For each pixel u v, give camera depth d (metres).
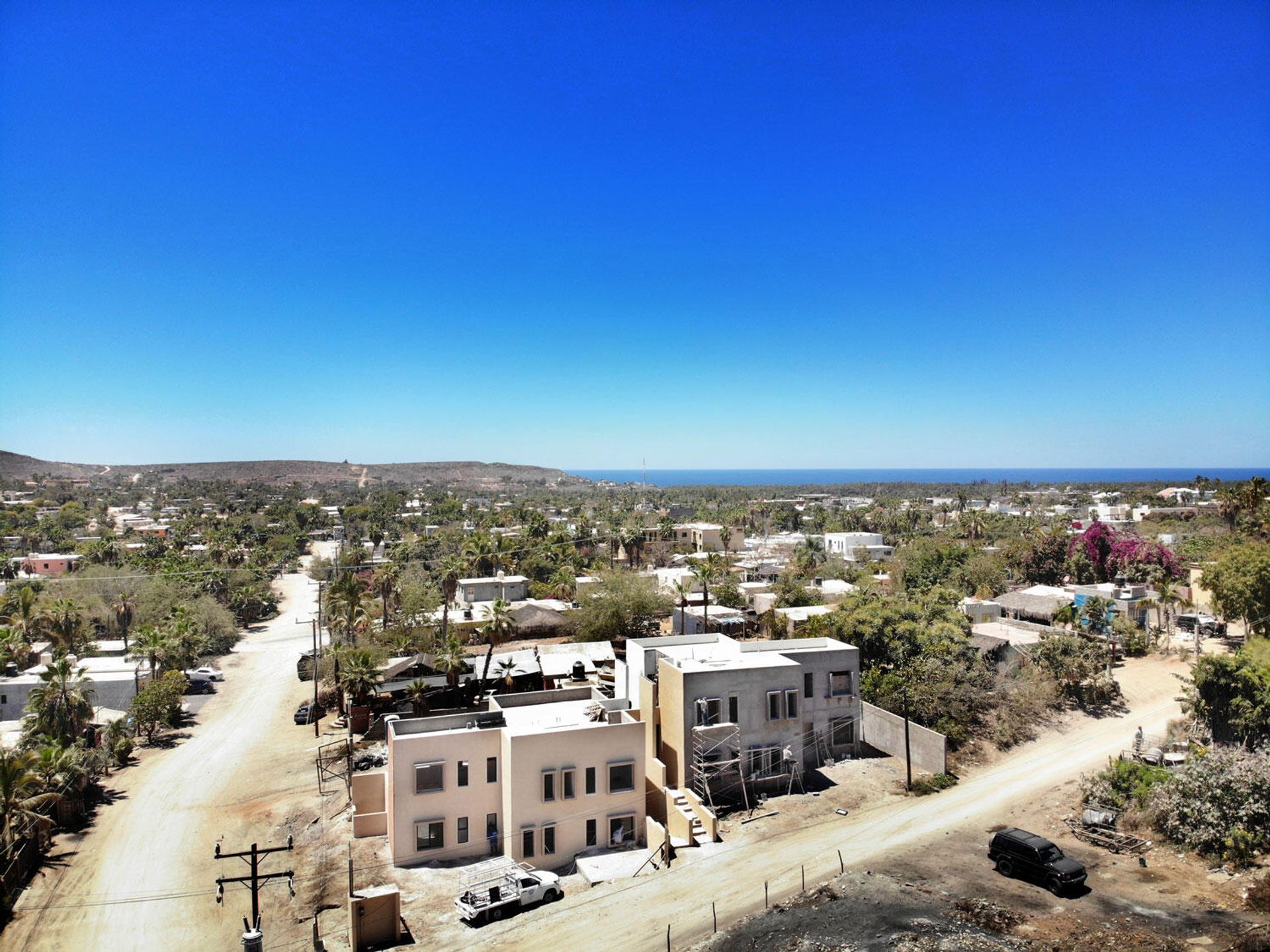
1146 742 45.84
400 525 199.38
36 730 48.28
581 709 42.91
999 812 37.75
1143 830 34.31
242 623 105.31
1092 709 52.75
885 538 164.00
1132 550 95.50
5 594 82.19
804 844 35.16
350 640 75.94
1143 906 27.92
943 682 48.75
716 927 28.48
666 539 145.38
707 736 39.75
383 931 29.39
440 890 33.00
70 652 71.94
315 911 32.44
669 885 32.00
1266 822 31.22
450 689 61.06
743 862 33.69
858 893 29.83
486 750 36.97
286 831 40.97
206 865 37.44
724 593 89.06
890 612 56.56
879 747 47.03
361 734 57.06
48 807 41.78
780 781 41.47
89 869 37.19
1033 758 45.12
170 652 68.31
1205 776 33.44
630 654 47.31
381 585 93.69
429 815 35.97
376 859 36.28
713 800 39.50
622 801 37.34
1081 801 37.94
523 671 63.75
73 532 169.12
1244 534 104.00
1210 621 73.62
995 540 144.25
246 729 59.84
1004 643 58.72
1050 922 26.97
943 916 27.62
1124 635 66.19
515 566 113.38
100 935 31.50
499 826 36.94
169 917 32.59
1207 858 31.33
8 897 34.12
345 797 44.59
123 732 54.50
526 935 29.00
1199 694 44.59
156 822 42.56
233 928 31.64
